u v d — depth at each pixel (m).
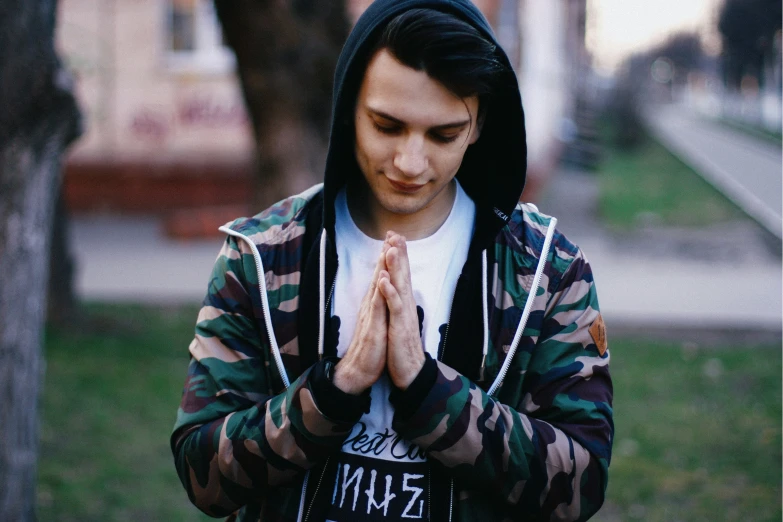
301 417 1.26
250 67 5.03
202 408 1.36
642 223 13.48
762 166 24.16
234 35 4.97
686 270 10.22
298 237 1.43
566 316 1.39
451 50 1.20
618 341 7.26
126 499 4.19
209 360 1.38
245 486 1.31
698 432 5.18
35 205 2.65
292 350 1.38
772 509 4.14
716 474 4.58
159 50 13.96
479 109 1.34
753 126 44.25
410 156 1.24
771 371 6.40
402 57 1.20
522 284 1.38
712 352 6.95
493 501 1.37
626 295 8.83
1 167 2.57
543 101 15.91
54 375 6.19
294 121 5.09
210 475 1.32
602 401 1.36
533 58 14.40
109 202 14.27
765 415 5.46
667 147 28.73
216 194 14.24
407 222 1.40
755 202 16.14
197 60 14.05
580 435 1.33
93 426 5.21
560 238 1.44
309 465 1.29
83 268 10.18
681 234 12.61
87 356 6.69
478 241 1.39
